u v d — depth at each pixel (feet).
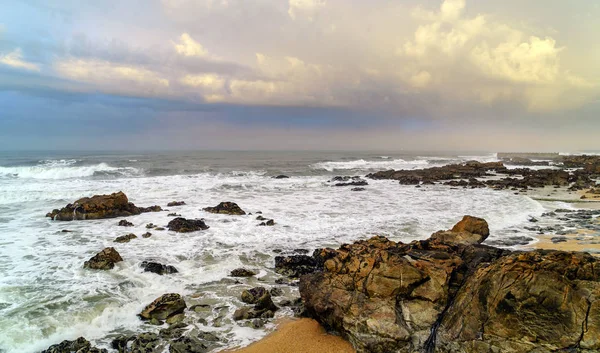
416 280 26.37
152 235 51.49
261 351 24.59
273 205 76.95
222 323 28.14
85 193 83.87
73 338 25.35
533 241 49.83
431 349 23.26
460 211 71.20
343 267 29.60
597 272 21.34
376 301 26.12
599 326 19.65
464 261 28.58
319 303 27.89
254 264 41.22
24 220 60.34
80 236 50.88
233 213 67.00
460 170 160.97
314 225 58.85
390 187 109.91
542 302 20.97
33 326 25.86
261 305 30.30
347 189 103.55
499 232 55.31
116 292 32.37
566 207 78.13
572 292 20.74
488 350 21.39
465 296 24.12
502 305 21.79
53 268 37.88
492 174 151.12
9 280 34.30
